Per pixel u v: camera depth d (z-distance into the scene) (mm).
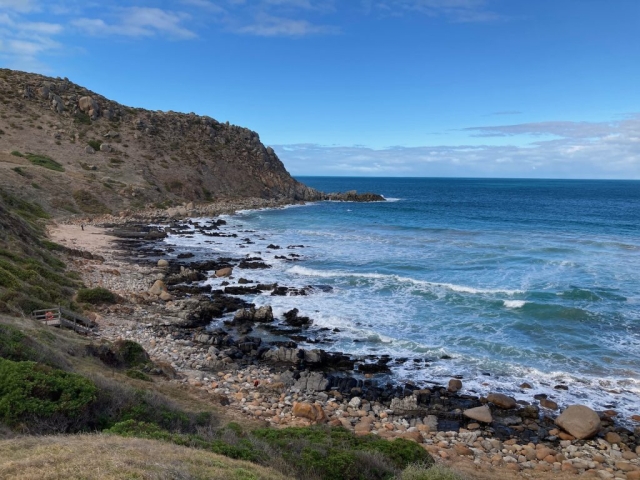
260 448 9141
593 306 25922
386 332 22734
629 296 27672
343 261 38125
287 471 8211
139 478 5648
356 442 10586
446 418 15383
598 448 13672
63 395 9039
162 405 10922
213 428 10781
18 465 5832
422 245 45281
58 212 55562
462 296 27875
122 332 21297
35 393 8867
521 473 12109
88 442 7090
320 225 60719
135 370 15234
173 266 35438
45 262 28578
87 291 24500
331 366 19250
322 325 23719
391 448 10273
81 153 75812
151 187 73188
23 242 28969
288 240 48750
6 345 10930
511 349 20594
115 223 55469
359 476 8625
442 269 35031
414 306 26391
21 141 72125
